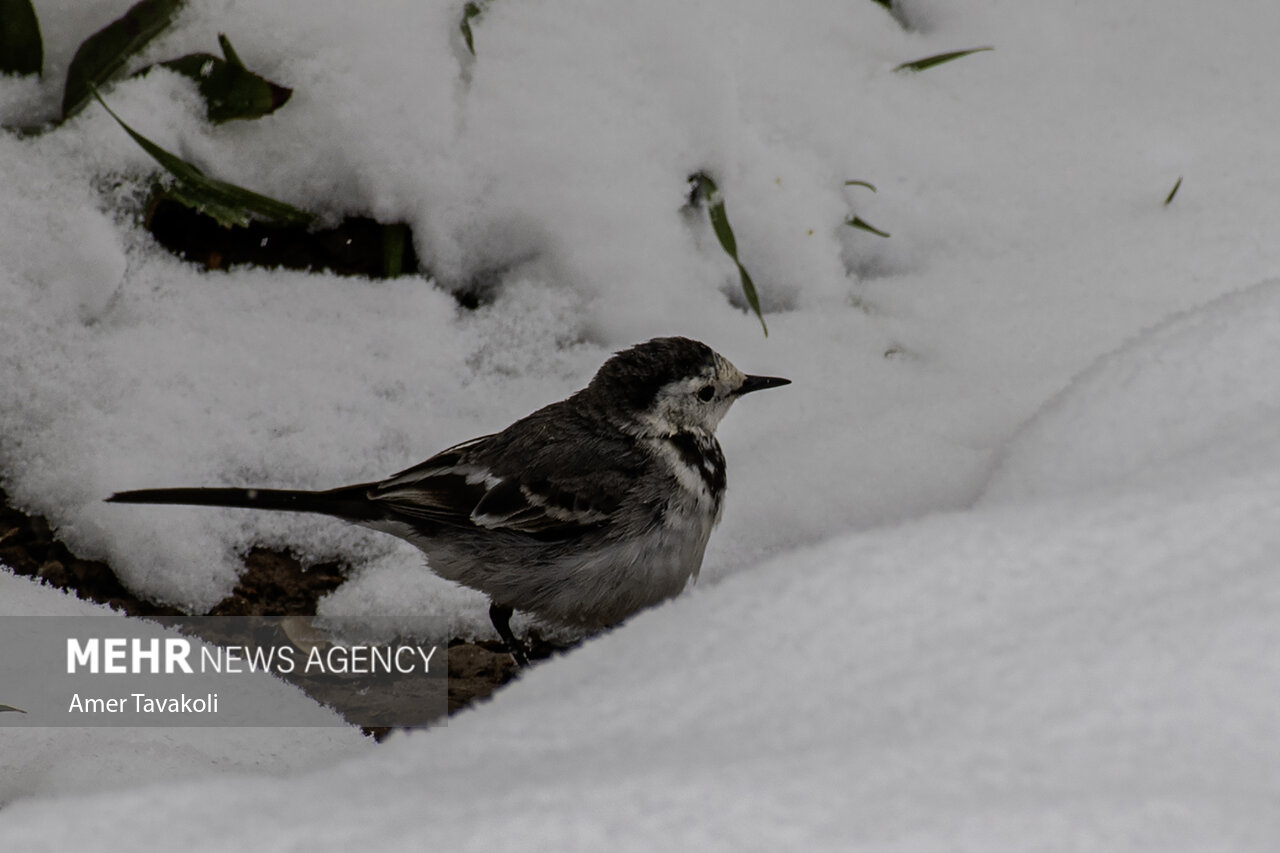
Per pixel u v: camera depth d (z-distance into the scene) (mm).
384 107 9992
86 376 8961
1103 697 3998
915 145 11102
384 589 8586
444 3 10312
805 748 3947
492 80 10297
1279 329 7164
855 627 4711
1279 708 3850
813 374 9766
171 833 3514
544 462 8094
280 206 9719
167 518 8477
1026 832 3227
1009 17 12102
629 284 10203
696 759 3902
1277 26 12289
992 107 11516
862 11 11859
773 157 10672
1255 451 5703
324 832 3455
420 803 3656
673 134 10508
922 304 10305
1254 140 11211
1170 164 11031
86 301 9242
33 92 9703
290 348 9453
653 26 10648
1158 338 7629
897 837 3229
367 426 9203
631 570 8164
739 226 10586
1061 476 7137
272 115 9930
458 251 10156
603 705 4523
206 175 9781
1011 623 4578
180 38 9930
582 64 10484
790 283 10602
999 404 9078
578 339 10164
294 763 6598
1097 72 11898
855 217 10797
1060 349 9492
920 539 5199
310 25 10055
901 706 4168
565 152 10234
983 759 3715
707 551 8578
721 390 8367
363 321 9750
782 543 8562
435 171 10062
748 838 3266
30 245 9195
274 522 8734
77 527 8453
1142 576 4691
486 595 8648
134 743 6168
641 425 8141
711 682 4551
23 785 5691
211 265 9781
